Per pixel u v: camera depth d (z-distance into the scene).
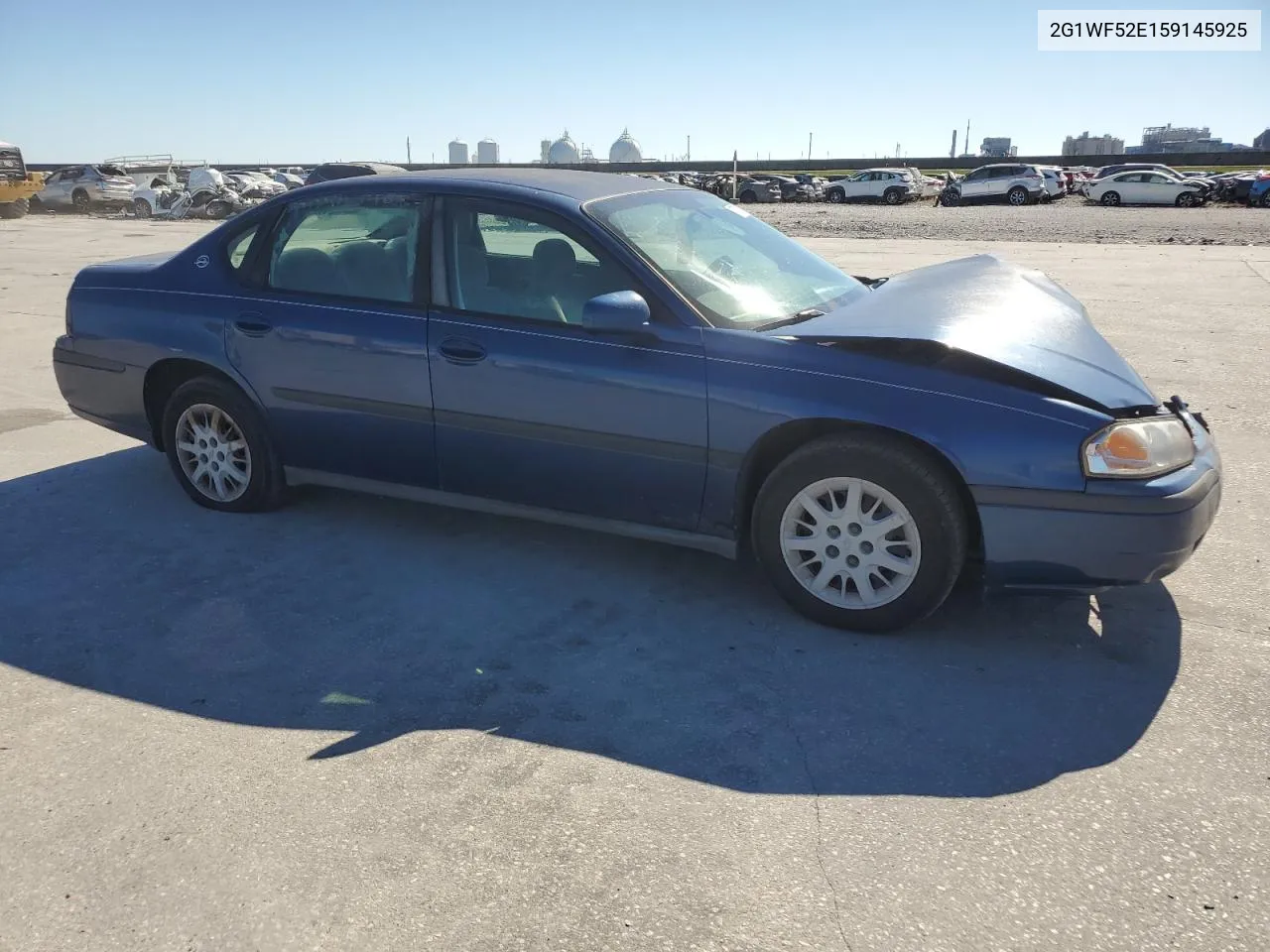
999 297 3.96
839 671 3.25
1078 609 3.66
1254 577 3.90
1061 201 43.38
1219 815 2.50
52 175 36.91
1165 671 3.21
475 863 2.37
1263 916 2.17
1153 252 16.89
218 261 4.54
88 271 4.96
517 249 3.83
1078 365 3.36
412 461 4.12
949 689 3.13
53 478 5.24
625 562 4.12
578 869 2.34
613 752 2.81
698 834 2.46
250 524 4.58
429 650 3.42
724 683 3.18
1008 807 2.55
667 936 2.13
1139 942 2.10
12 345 8.88
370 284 4.12
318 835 2.47
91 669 3.30
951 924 2.15
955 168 90.12
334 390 4.17
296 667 3.30
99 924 2.20
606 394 3.59
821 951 2.09
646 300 3.58
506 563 4.12
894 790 2.62
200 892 2.29
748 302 3.71
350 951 2.11
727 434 3.44
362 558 4.18
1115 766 2.72
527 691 3.14
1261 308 10.16
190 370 4.64
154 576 4.02
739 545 3.64
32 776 2.73
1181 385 6.93
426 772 2.73
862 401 3.26
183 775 2.72
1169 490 3.09
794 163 97.50
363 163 17.20
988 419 3.15
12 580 3.99
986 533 3.20
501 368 3.76
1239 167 68.06
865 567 3.42
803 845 2.41
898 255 16.83
